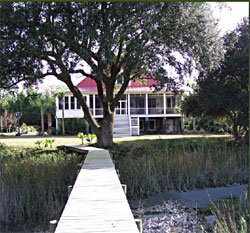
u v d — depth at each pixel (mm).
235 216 7426
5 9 11359
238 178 11289
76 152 15609
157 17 13008
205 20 13461
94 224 3721
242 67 15820
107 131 17141
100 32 13242
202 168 11719
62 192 9266
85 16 12297
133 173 10422
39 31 11820
